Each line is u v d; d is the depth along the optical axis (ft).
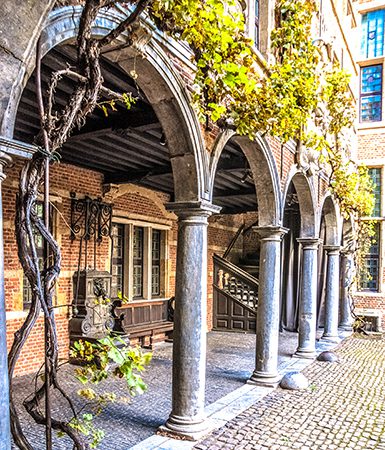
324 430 15.02
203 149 13.96
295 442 13.94
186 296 14.06
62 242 24.04
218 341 32.30
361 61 48.08
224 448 13.21
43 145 7.43
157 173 25.39
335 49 36.06
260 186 20.06
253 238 46.73
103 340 7.50
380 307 43.32
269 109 14.56
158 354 26.94
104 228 26.63
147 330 28.12
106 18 9.91
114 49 10.68
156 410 16.25
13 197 20.80
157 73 12.06
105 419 15.19
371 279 44.78
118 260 29.22
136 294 30.63
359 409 17.38
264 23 20.86
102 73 13.50
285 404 17.66
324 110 28.30
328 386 20.62
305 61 17.10
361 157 46.57
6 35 6.47
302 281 27.43
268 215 20.25
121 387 19.03
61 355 23.41
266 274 20.30
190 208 13.96
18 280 21.24
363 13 48.70
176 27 10.77
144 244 31.27
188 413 14.02
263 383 19.99
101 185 26.96
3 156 6.73
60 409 15.92
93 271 24.52
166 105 13.14
